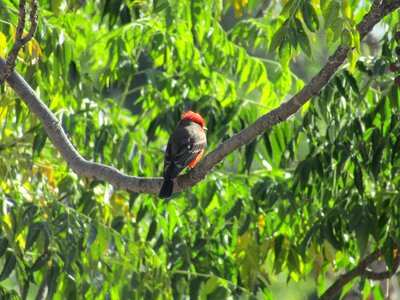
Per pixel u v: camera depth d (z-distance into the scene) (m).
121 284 12.40
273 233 12.85
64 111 11.87
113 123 12.23
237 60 13.49
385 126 11.55
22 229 10.97
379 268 15.05
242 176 13.15
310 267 13.11
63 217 11.29
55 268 11.01
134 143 11.89
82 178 12.68
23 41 8.80
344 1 7.27
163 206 12.66
